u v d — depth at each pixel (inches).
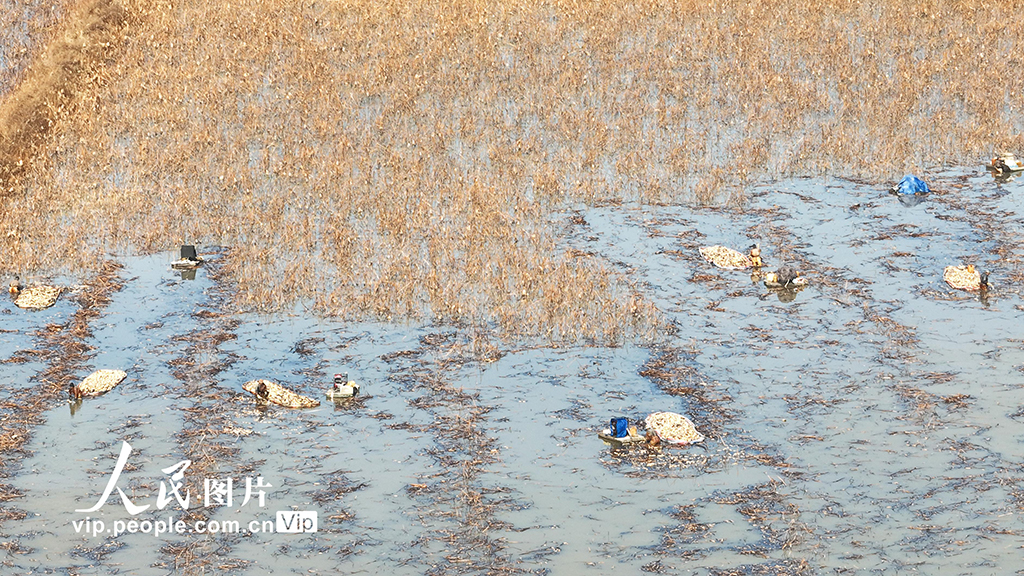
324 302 1027.9
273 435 821.9
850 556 676.7
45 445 808.3
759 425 826.8
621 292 1043.3
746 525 710.5
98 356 941.8
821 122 1450.5
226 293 1060.5
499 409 855.1
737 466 775.7
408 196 1233.4
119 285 1074.7
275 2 1802.4
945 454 783.1
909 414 834.8
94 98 1454.2
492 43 1668.3
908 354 924.6
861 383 882.1
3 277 1089.4
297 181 1291.8
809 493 741.9
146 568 676.1
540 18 1775.3
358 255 1112.2
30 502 740.7
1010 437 801.6
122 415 848.9
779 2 1825.8
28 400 867.4
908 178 1273.4
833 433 813.9
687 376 898.7
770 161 1363.2
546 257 1099.3
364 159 1316.4
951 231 1171.9
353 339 969.5
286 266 1101.1
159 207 1235.2
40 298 1036.5
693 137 1402.6
